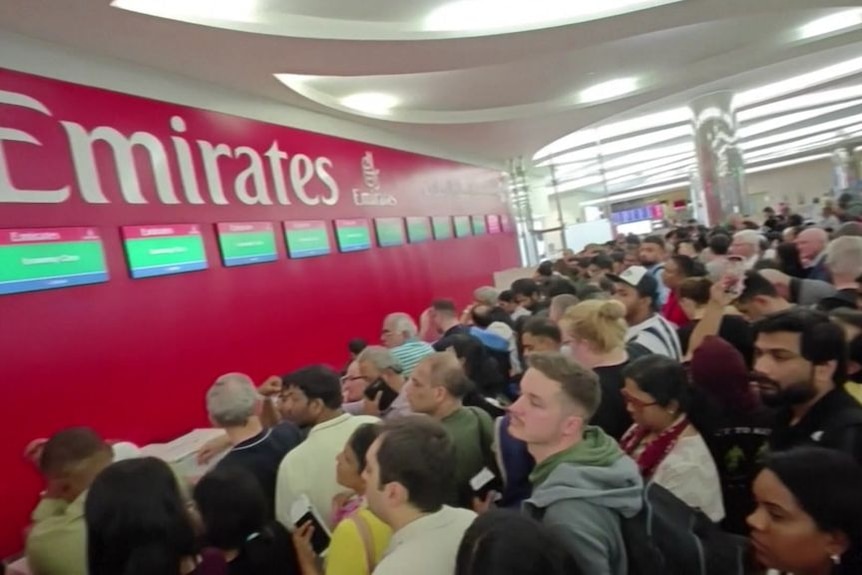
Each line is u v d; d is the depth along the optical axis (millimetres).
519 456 2098
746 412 2002
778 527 1161
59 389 3637
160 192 4574
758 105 13531
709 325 2980
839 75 12102
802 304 3645
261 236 5586
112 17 3629
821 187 29953
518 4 5562
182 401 4504
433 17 5422
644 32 5770
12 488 3305
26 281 3518
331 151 7051
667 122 15047
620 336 2424
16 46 3684
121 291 4141
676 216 23656
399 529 1433
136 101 4504
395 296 7855
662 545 1441
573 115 9469
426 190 9375
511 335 4082
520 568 1030
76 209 3904
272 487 2375
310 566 1961
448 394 2301
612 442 1593
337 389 2434
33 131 3709
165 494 1423
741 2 5332
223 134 5371
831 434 1723
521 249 13016
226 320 5051
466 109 8750
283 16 4484
